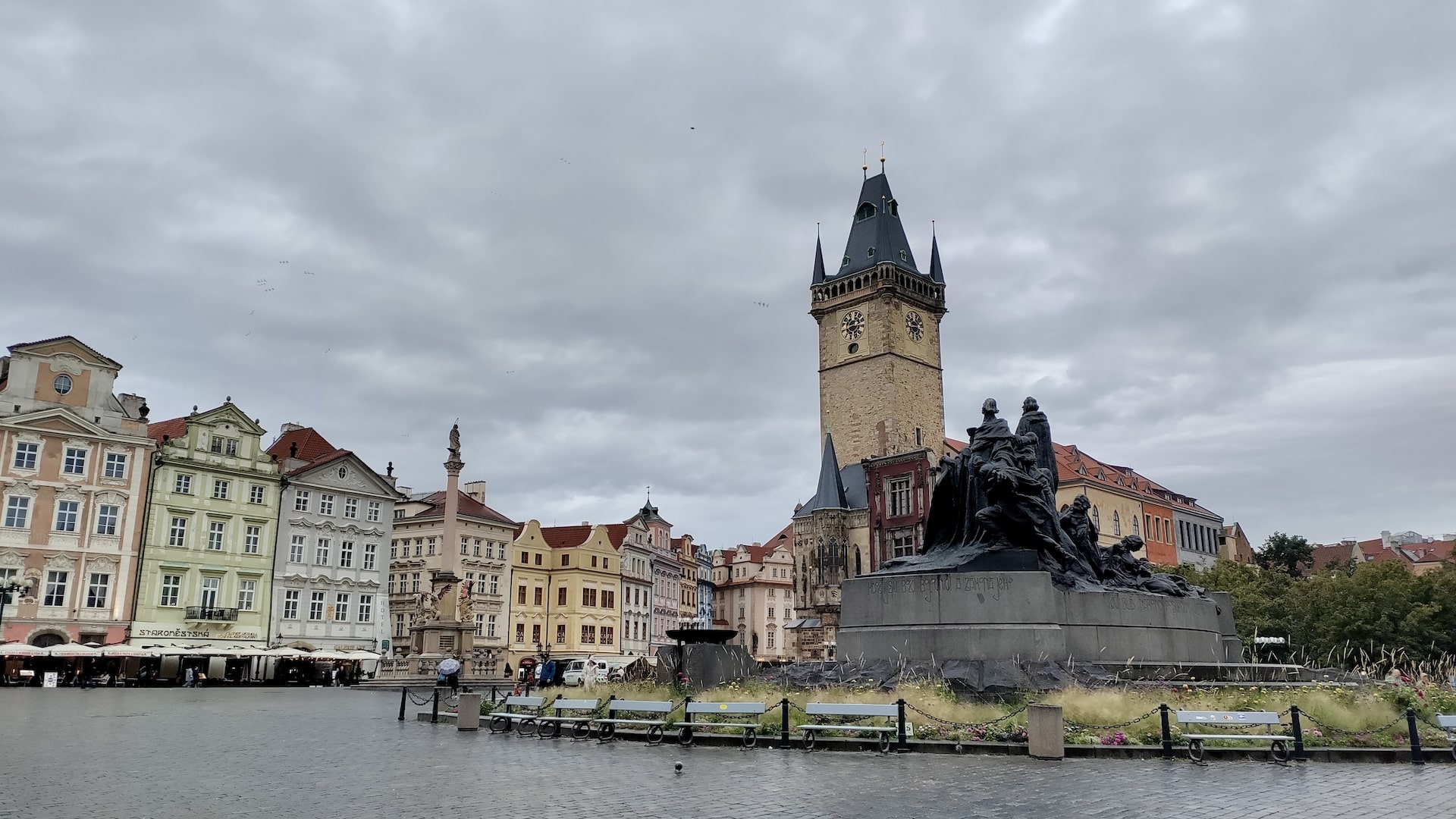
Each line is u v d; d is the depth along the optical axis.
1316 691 23.91
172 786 16.78
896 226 125.88
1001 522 29.30
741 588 163.75
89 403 71.06
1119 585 31.02
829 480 109.06
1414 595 66.50
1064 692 23.70
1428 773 18.36
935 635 27.69
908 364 121.81
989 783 16.81
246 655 68.69
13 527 66.62
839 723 22.95
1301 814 14.13
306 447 90.25
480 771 18.66
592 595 114.88
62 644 63.53
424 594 76.56
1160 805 14.70
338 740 24.94
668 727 23.81
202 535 75.75
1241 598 72.44
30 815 13.95
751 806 14.71
